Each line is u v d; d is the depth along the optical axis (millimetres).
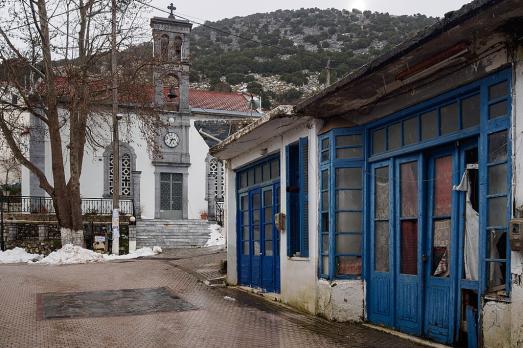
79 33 22562
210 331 7652
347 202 8500
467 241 6262
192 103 35625
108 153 32219
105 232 26359
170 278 13578
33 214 25734
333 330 7699
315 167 9016
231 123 18953
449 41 5516
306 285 9203
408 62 6148
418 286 7016
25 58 22047
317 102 7926
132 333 7500
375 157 8102
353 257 8453
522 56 5211
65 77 23156
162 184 33500
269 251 11570
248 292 11812
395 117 7598
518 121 5211
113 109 23188
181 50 33719
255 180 12570
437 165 6930
